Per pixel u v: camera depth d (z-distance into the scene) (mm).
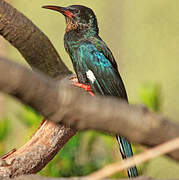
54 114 2381
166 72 23828
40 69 9523
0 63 2307
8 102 15570
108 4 23375
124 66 23188
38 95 2352
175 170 15922
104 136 9414
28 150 7098
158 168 15930
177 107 23172
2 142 9758
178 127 2408
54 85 2389
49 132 7352
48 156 7219
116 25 23375
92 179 2570
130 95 22484
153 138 2398
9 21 8844
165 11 24578
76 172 9070
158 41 23953
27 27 9031
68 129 7336
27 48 9195
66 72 9812
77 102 2377
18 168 6766
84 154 9461
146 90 10125
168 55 24000
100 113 2377
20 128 12758
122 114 2379
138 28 23578
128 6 23484
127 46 23297
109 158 9516
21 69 2334
